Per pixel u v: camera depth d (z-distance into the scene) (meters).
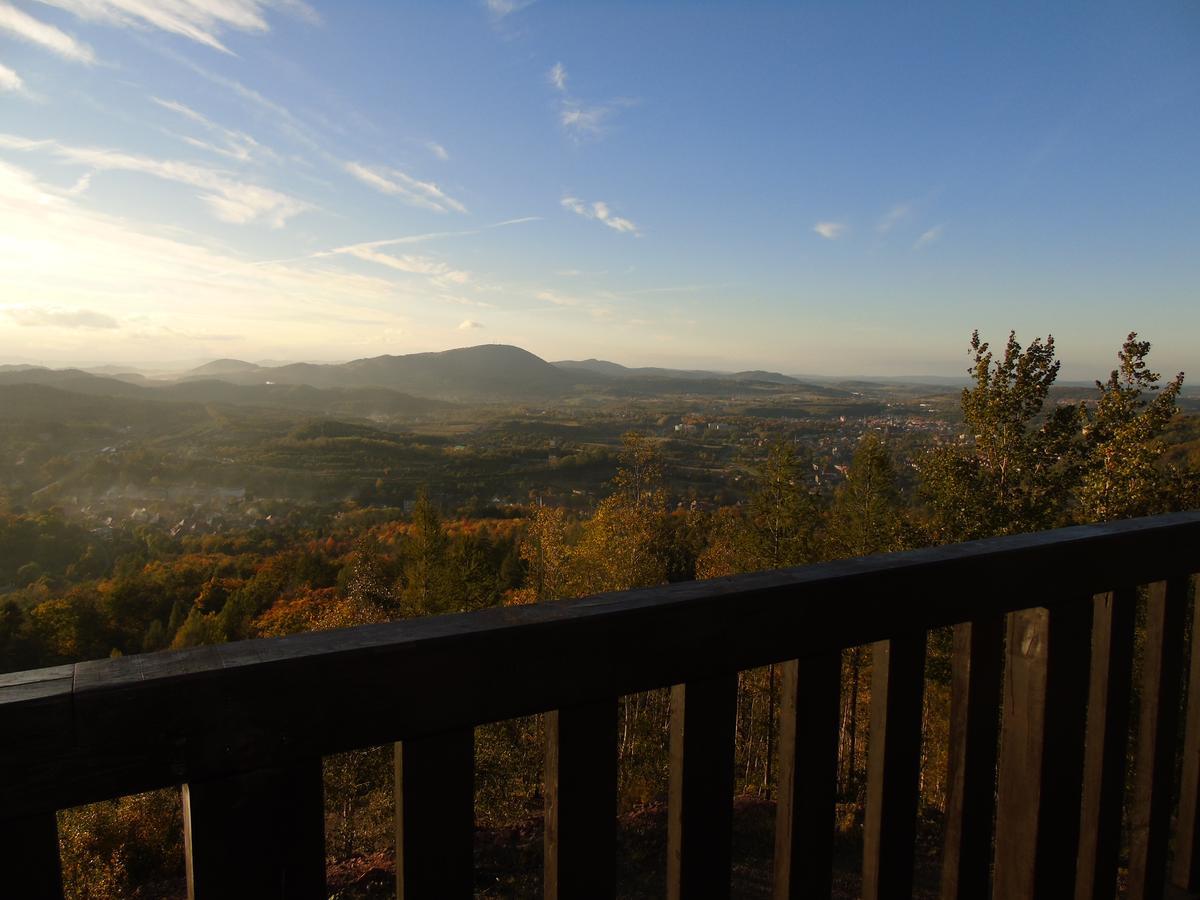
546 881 0.83
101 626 36.38
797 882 0.97
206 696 0.63
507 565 28.11
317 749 0.67
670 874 0.91
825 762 0.97
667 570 17.75
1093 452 12.57
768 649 0.90
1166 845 1.38
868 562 1.00
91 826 9.61
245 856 0.66
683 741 0.87
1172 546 1.31
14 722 0.57
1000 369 13.05
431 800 0.74
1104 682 1.26
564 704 0.79
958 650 1.10
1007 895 1.20
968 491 12.87
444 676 0.72
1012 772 1.19
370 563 20.61
